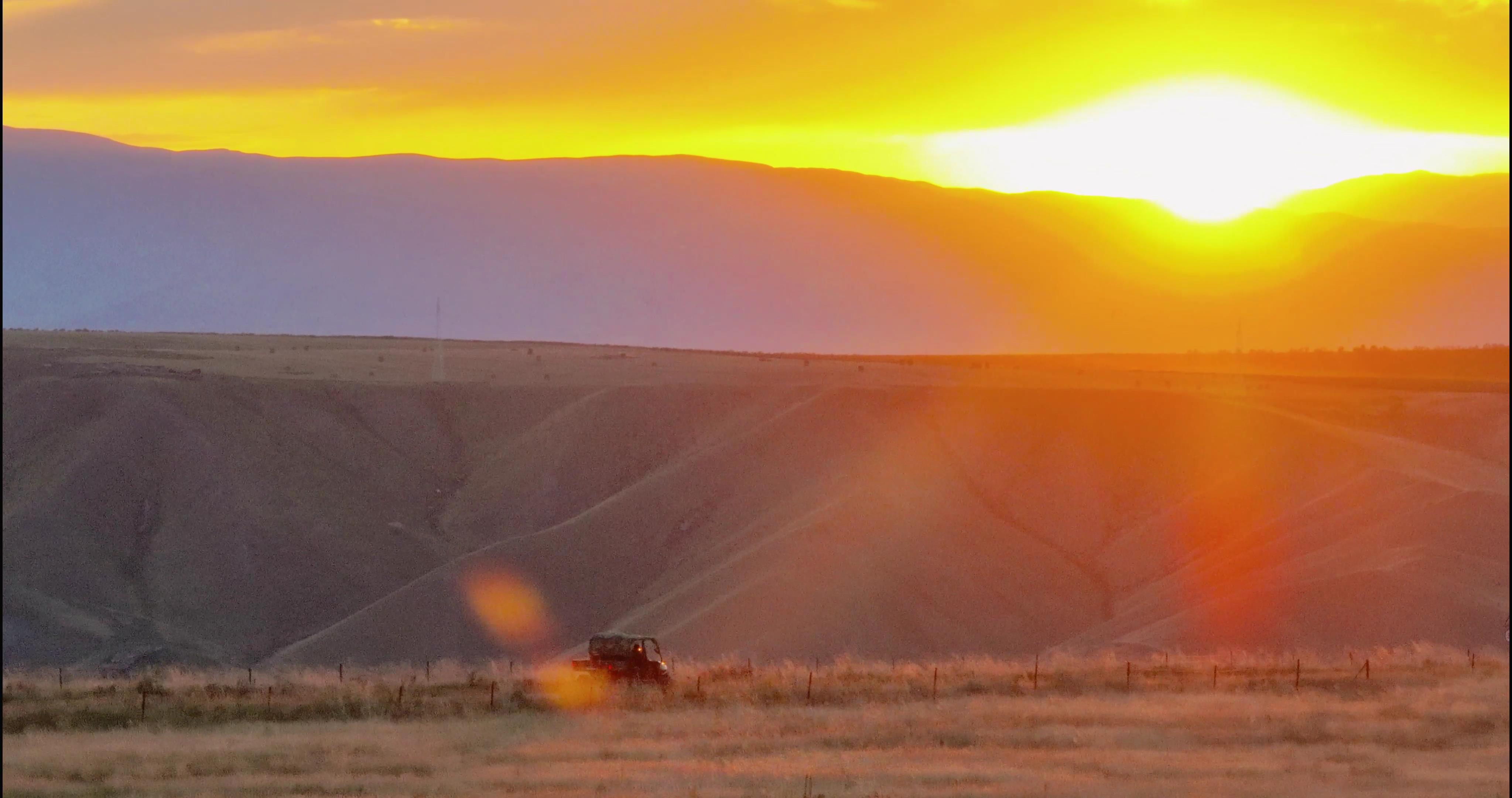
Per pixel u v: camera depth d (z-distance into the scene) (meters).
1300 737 105.12
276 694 117.06
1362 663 150.25
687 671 143.38
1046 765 94.56
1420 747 102.62
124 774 87.75
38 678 137.12
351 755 94.62
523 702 117.25
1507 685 129.00
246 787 85.00
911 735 104.31
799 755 97.12
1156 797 85.88
